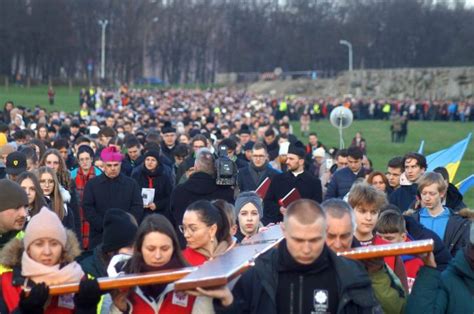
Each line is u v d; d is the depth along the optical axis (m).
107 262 6.94
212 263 5.62
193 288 5.12
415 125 75.25
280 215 12.45
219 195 11.09
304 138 55.50
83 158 13.97
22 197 7.44
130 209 11.92
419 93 106.88
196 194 11.12
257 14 152.75
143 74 153.00
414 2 145.38
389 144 53.06
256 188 13.49
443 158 16.12
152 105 70.94
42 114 32.28
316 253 5.48
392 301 6.24
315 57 148.12
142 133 23.14
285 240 5.65
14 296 6.01
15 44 117.50
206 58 154.75
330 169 18.05
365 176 14.30
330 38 147.25
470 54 139.88
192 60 154.88
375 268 6.29
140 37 136.00
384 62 146.12
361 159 14.09
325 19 152.50
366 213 7.61
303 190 12.41
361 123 77.12
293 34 150.88
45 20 119.06
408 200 11.67
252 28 151.62
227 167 11.12
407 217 7.66
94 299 5.40
